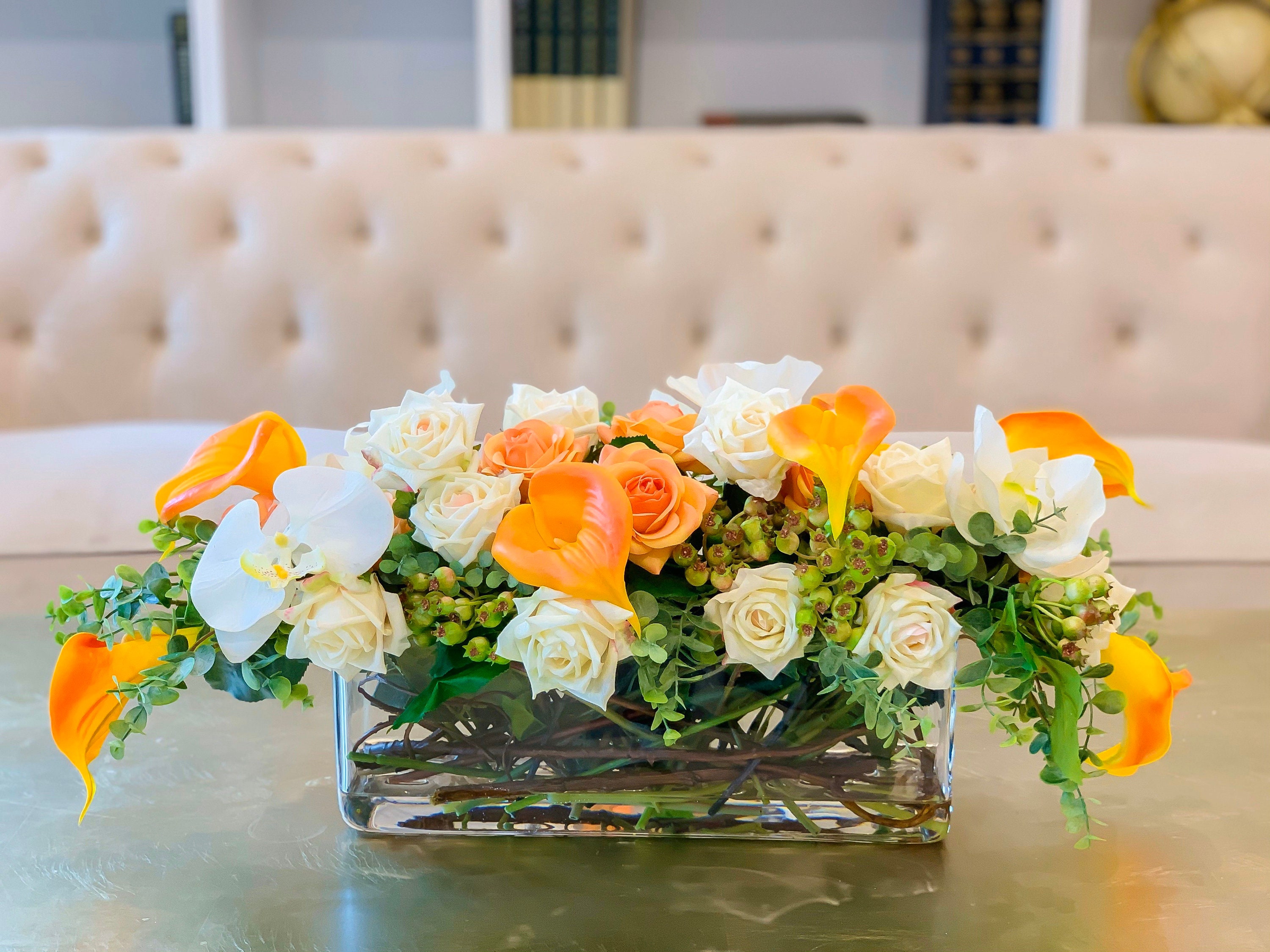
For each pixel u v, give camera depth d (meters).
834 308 1.88
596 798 0.52
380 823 0.54
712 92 2.61
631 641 0.46
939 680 0.47
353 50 2.60
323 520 0.46
